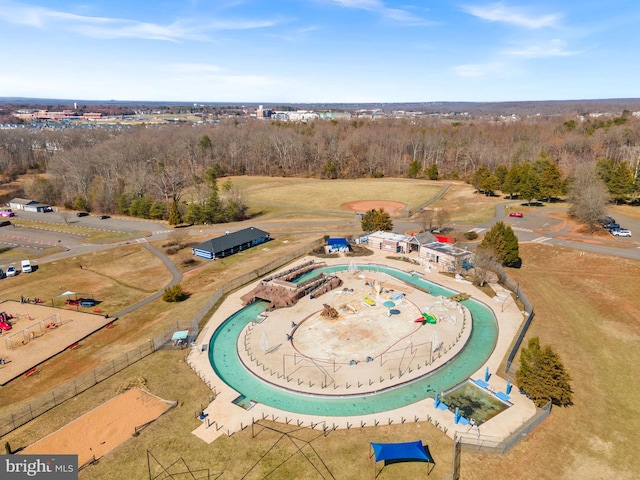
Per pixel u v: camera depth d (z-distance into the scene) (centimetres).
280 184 19012
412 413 4419
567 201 13212
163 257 9938
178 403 4622
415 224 12112
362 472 3656
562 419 4262
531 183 12912
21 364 5488
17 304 7412
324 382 4969
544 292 7256
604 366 5125
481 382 4891
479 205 13738
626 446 3903
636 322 6081
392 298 7250
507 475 3609
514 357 5347
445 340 5881
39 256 10162
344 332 6169
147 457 3862
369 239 10112
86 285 8312
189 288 8050
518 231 10506
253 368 5291
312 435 4125
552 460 3756
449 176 19412
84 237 11812
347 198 15962
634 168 14962
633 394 4619
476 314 6712
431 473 3644
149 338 5944
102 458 3859
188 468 3734
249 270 8700
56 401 4628
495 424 4228
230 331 6328
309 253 9712
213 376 5125
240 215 13575
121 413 4466
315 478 3600
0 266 9462
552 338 5781
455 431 4131
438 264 8812
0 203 16375
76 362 5534
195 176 17775
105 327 6531
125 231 12394
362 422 4288
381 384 4906
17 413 4297
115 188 15275
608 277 7575
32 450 3959
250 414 4450
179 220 13038
